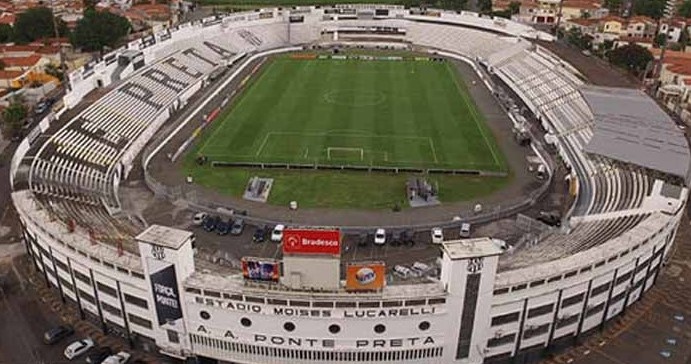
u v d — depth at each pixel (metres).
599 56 180.88
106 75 133.00
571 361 64.75
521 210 91.56
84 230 68.44
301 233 54.12
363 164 107.69
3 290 75.00
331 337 58.16
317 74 170.88
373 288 56.38
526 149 116.19
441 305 56.72
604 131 103.12
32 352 65.06
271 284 57.38
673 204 74.94
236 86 157.75
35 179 89.00
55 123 109.12
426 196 94.62
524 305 60.09
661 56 163.00
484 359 62.66
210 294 57.44
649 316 71.81
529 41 180.38
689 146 99.19
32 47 174.38
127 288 61.94
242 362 61.56
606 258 62.59
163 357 64.62
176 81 149.62
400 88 157.88
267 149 114.44
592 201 89.69
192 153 112.50
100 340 67.12
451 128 127.69
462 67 182.50
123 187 99.00
